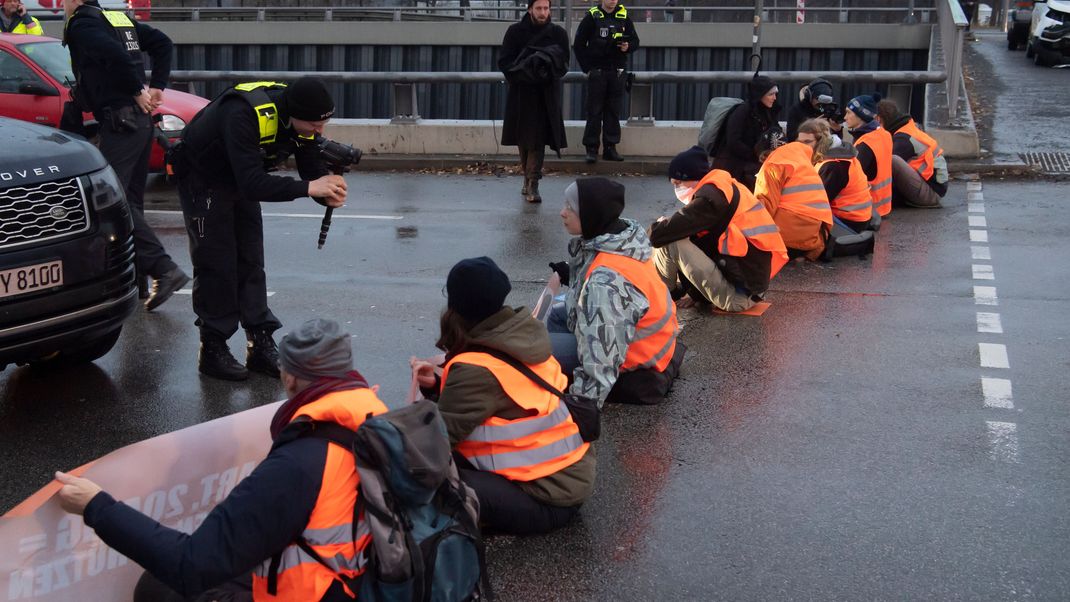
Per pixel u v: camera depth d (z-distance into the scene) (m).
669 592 3.84
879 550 4.14
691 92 21.34
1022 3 25.11
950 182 12.21
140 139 7.31
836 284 8.12
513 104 11.02
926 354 6.48
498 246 9.34
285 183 5.15
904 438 5.23
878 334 6.88
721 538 4.23
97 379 6.02
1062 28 20.94
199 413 5.53
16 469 4.85
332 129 13.60
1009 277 8.32
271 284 8.05
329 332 3.04
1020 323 7.12
